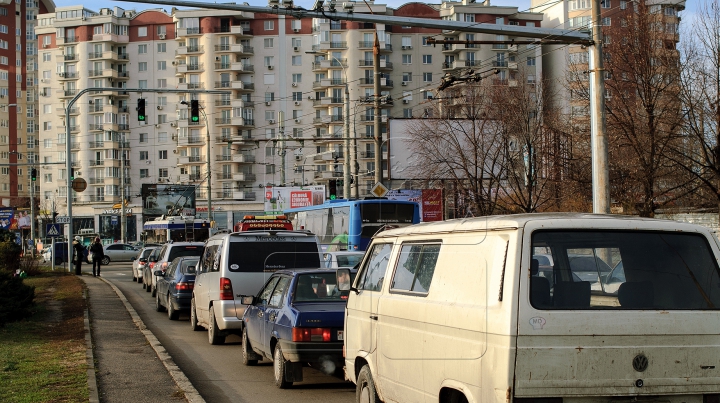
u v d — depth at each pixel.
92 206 88.75
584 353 4.68
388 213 28.39
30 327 14.40
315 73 85.94
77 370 9.75
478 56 81.75
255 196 86.62
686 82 25.41
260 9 14.50
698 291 5.03
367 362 7.08
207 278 14.20
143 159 88.56
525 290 4.72
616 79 27.03
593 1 15.84
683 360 4.80
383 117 83.94
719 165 24.23
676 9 30.97
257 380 10.24
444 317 5.44
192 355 12.44
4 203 112.19
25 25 122.88
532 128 37.47
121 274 40.88
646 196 26.08
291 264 13.09
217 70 85.81
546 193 36.03
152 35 88.81
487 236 5.16
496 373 4.70
